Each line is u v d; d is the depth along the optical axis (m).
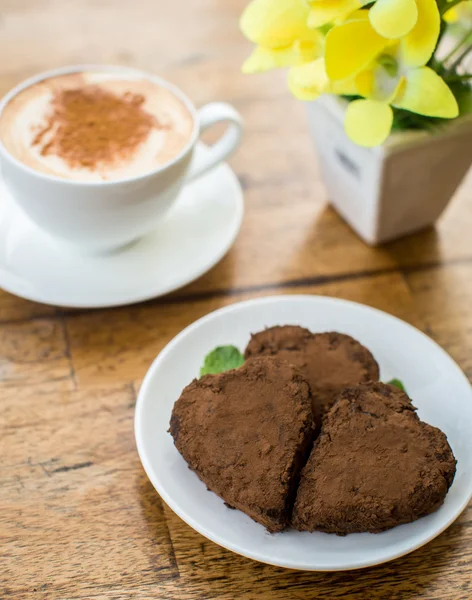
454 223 0.59
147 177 0.49
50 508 0.45
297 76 0.49
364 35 0.47
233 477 0.42
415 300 0.54
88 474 0.46
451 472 0.43
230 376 0.45
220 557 0.43
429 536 0.42
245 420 0.44
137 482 0.46
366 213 0.55
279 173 0.61
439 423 0.47
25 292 0.51
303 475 0.43
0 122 0.52
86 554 0.43
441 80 0.47
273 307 0.51
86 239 0.52
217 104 0.55
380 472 0.42
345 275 0.56
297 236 0.58
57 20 0.70
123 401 0.49
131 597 0.42
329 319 0.51
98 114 0.53
